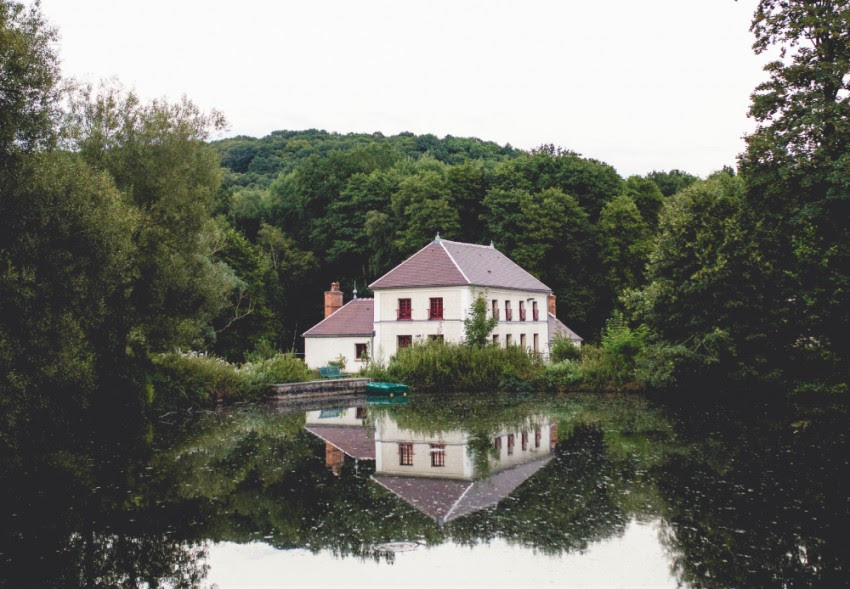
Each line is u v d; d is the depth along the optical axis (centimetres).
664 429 2227
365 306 5016
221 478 1572
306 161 7712
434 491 1423
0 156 1603
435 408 2986
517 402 3158
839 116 2306
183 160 2652
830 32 2355
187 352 3316
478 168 6656
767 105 2530
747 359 2892
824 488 1402
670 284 3019
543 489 1425
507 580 945
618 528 1159
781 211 2583
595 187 6288
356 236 6669
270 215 7531
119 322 2350
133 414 2530
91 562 1041
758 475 1527
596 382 3538
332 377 4031
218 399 3222
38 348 1580
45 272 1622
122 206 2105
